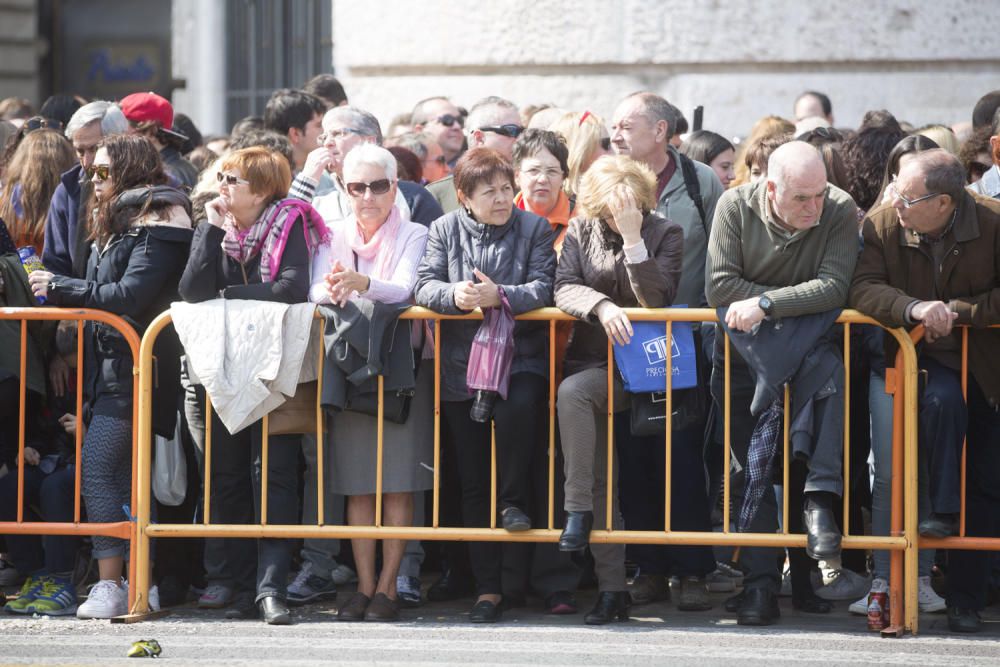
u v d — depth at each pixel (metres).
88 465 16.91
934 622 16.72
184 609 17.44
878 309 15.79
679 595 18.17
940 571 19.23
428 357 16.83
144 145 17.12
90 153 17.84
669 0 26.92
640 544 17.59
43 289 16.72
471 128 20.73
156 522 17.27
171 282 17.08
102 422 16.91
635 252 15.99
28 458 17.94
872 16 26.50
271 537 16.55
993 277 15.92
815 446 15.90
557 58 27.41
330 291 15.97
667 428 16.12
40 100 48.25
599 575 16.77
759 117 26.86
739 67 26.94
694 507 17.03
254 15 33.38
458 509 18.09
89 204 17.44
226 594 17.33
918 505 16.38
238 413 16.02
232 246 16.50
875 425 16.64
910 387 15.91
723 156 21.50
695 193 18.45
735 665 14.84
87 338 17.41
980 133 18.94
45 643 15.55
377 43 28.38
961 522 15.97
